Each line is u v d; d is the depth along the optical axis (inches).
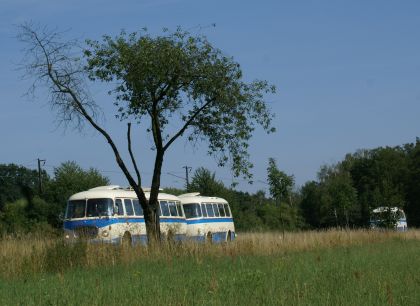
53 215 2138.3
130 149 1136.2
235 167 1195.9
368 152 4653.1
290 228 2635.3
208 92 1143.6
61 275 602.9
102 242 841.5
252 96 1168.8
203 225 1605.6
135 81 1107.3
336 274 555.2
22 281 625.3
